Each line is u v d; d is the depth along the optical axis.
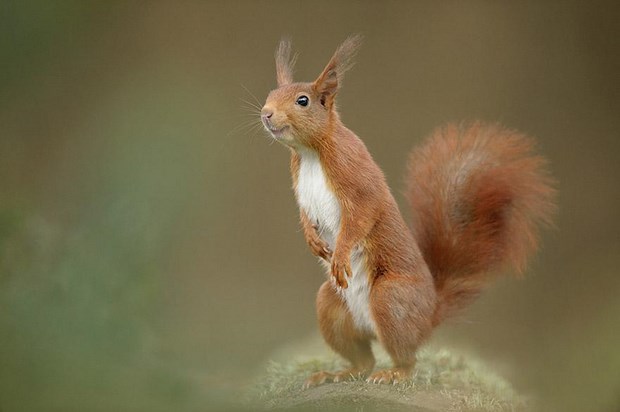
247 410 3.58
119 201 3.61
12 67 3.76
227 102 5.09
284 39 3.94
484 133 4.00
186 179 3.64
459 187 3.98
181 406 3.48
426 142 4.01
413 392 3.86
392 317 3.88
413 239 3.91
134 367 3.53
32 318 3.45
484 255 3.96
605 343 3.80
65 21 3.77
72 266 3.58
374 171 3.90
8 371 3.29
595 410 3.78
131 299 3.58
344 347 3.92
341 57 3.89
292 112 3.87
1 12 3.74
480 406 3.84
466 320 3.95
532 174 3.98
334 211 3.90
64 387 3.30
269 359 3.97
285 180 4.75
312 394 3.85
